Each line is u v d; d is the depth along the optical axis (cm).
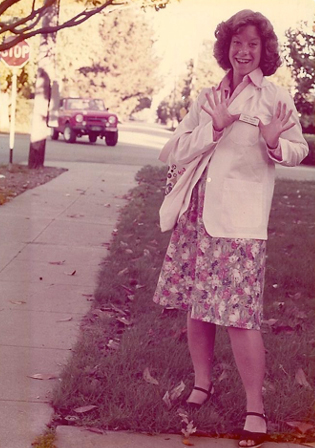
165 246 712
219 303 316
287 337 445
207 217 317
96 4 679
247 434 312
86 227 812
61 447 298
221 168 318
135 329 442
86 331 445
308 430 324
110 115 2336
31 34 599
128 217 869
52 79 1409
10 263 623
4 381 362
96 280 576
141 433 317
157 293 343
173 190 332
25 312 480
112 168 1539
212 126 313
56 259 647
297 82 1434
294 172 1812
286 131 325
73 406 336
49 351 408
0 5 558
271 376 382
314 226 906
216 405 343
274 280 591
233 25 328
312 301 541
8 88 2408
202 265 322
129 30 3212
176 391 345
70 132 2359
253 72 327
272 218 960
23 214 877
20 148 1942
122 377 364
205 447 308
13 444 298
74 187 1166
